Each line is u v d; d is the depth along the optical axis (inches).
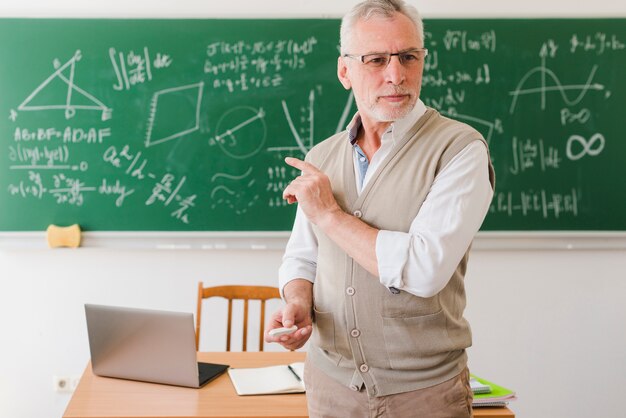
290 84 114.2
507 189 115.8
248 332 118.4
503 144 115.3
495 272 118.3
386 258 48.0
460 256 49.0
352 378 53.1
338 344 53.9
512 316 118.8
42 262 115.1
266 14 113.0
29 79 112.2
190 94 113.6
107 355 74.8
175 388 73.1
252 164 114.7
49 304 115.5
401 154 51.9
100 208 114.0
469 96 114.7
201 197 114.7
